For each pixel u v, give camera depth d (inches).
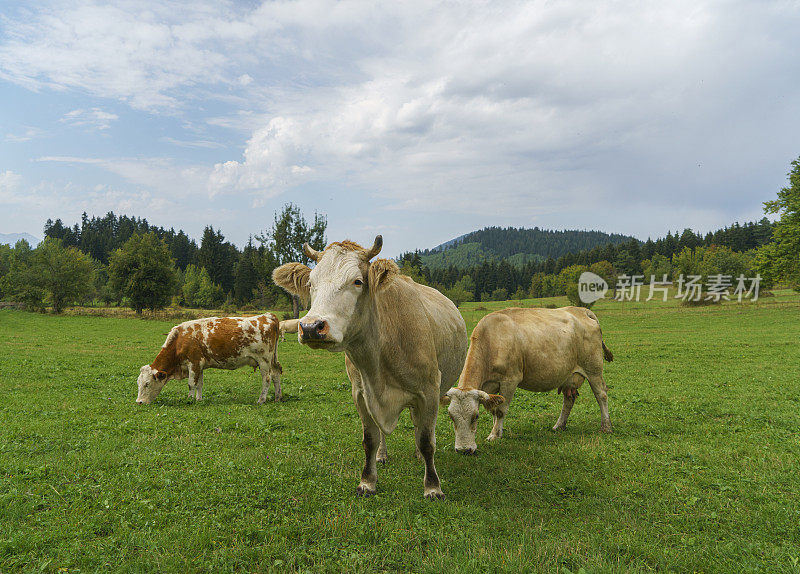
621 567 159.3
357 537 179.0
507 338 325.1
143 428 353.1
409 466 273.7
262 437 335.6
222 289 5083.7
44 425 352.8
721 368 682.8
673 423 380.5
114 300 3887.8
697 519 201.6
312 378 652.7
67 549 168.2
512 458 291.3
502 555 166.7
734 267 2662.4
